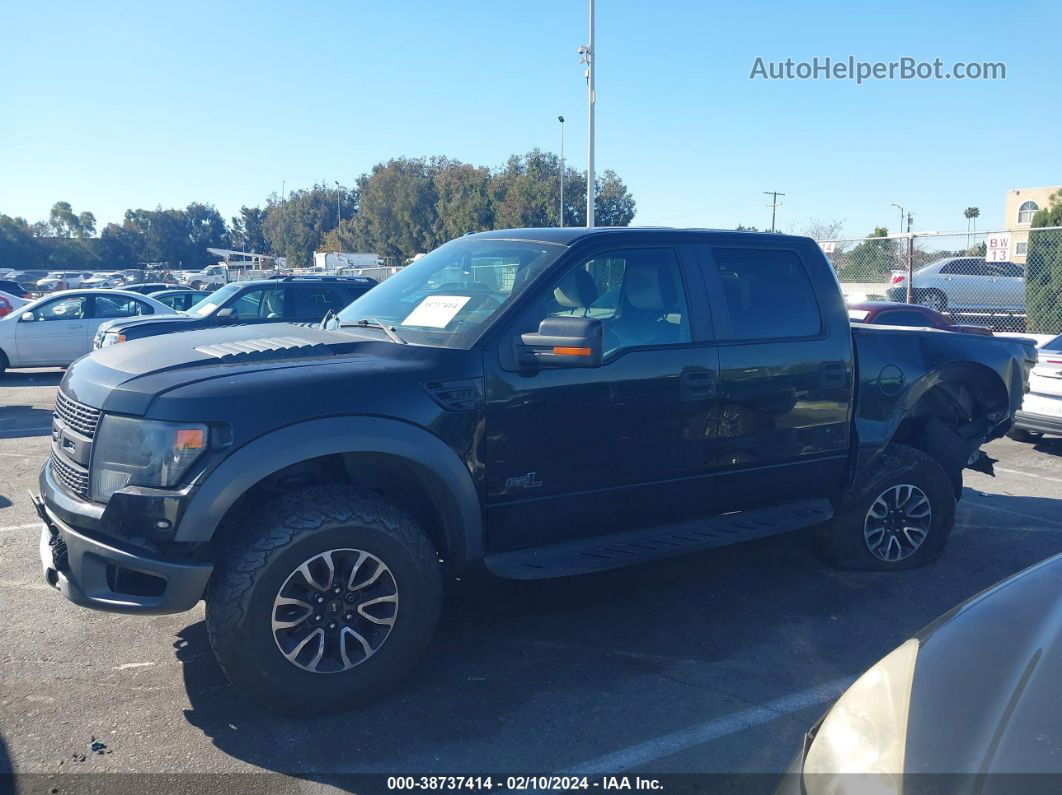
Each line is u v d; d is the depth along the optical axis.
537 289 4.21
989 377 5.66
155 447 3.41
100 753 3.36
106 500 3.48
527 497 4.13
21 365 15.89
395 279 5.10
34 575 5.31
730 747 3.48
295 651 3.53
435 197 51.69
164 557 3.40
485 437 3.96
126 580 3.56
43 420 11.11
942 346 5.51
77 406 3.74
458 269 4.70
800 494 5.12
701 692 3.93
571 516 4.29
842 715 2.25
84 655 4.22
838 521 5.35
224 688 3.89
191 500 3.36
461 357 3.95
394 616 3.73
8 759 3.30
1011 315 19.27
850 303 13.97
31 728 3.53
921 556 5.58
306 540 3.50
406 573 3.73
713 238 4.86
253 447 3.44
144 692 3.86
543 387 4.10
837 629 4.65
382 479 4.02
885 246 20.25
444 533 4.02
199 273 59.50
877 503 5.39
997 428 5.91
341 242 65.38
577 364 3.85
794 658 4.29
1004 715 2.01
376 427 3.66
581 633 4.57
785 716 3.73
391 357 3.99
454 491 3.88
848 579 5.43
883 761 1.99
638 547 4.45
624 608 4.91
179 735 3.50
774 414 4.86
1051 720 1.96
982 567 5.70
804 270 5.15
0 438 9.84
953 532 6.52
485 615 4.80
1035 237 16.58
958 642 2.34
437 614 3.88
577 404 4.20
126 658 4.19
